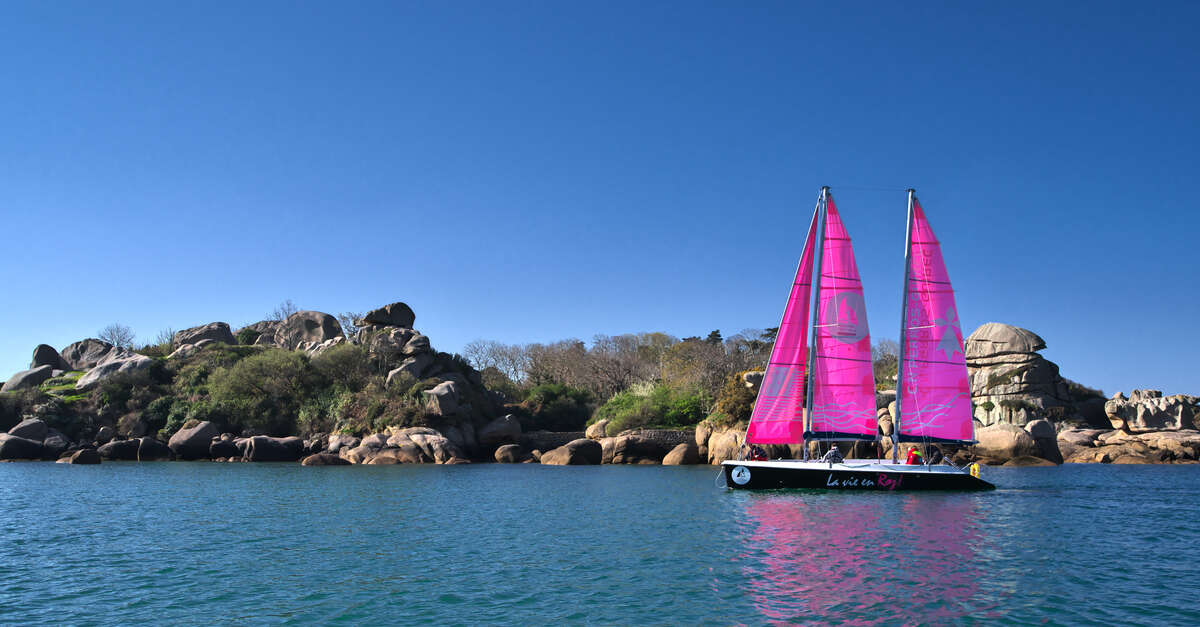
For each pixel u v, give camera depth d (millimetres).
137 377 72375
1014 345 70688
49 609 14930
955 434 34438
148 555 20156
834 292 34844
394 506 30562
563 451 62250
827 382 34688
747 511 28078
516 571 18000
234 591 16219
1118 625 13703
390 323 77562
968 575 17391
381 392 67625
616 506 30203
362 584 16766
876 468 33562
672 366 79562
